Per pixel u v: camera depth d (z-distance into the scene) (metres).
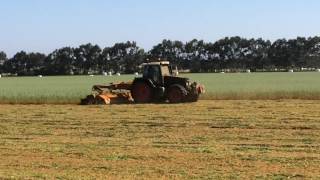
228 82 58.53
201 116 23.38
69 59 151.38
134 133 18.34
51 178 10.93
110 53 151.62
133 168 12.01
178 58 148.00
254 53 154.88
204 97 34.22
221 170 11.72
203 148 14.79
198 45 149.50
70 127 20.31
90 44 152.75
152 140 16.58
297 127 19.31
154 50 148.12
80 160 13.07
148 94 30.75
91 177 11.05
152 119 22.47
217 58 152.25
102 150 14.60
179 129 19.20
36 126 20.77
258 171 11.58
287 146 15.12
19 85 59.53
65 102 32.44
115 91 31.86
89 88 48.12
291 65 155.75
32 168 12.08
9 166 12.32
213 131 18.56
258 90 37.97
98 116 24.02
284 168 11.89
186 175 11.21
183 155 13.64
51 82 70.81
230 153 13.89
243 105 28.78
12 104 31.97
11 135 18.23
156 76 30.84
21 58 151.25
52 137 17.64
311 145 15.26
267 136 17.20
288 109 26.22
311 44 155.88
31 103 32.62
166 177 11.05
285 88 40.94
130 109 27.14
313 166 12.11
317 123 20.41
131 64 147.50
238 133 17.98
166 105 29.17
